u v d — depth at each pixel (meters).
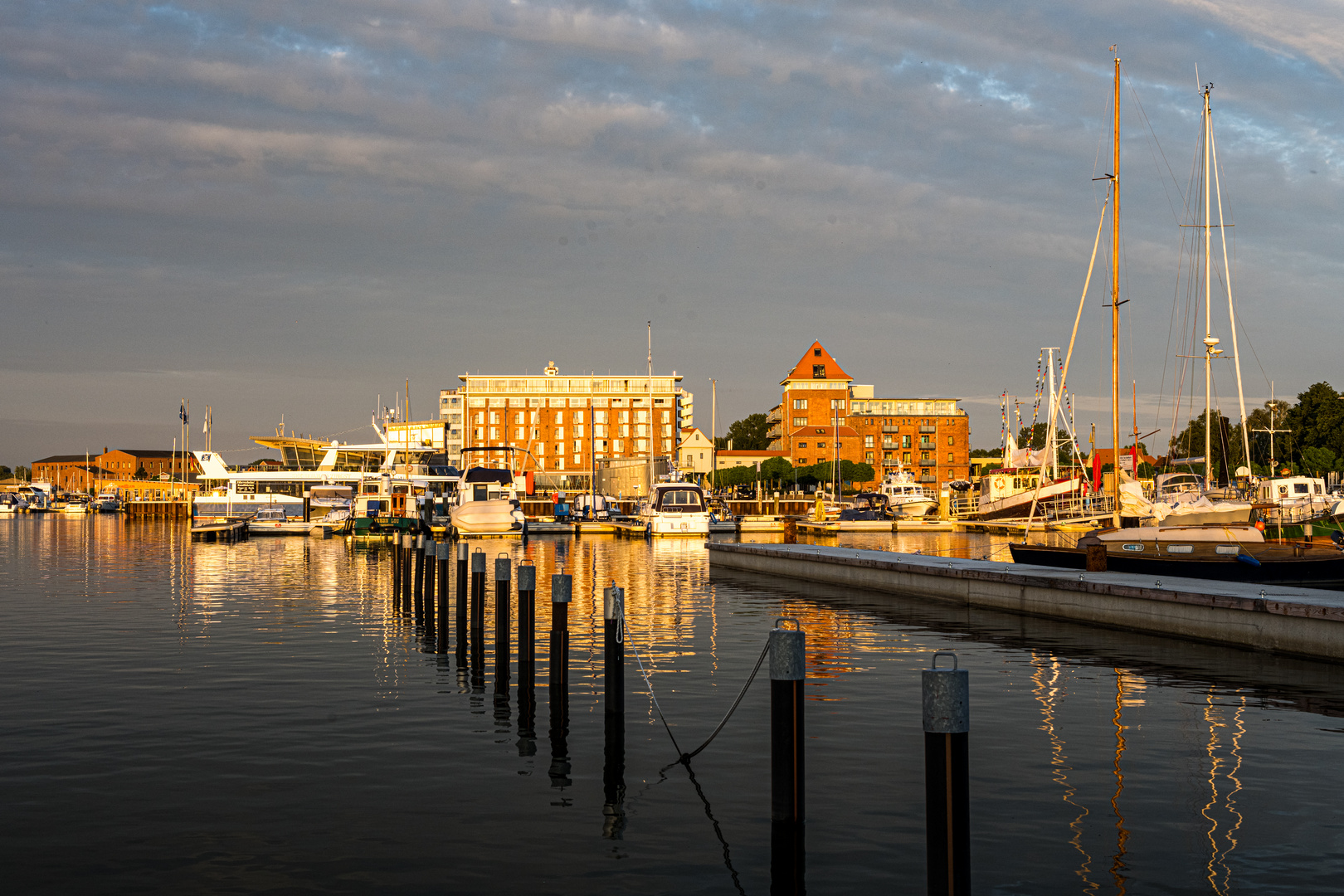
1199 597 20.70
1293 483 59.22
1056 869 8.83
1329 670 17.75
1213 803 10.57
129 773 11.73
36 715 14.61
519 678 14.84
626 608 27.91
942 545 66.19
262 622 24.91
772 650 8.94
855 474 157.88
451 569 41.03
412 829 9.93
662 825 9.99
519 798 10.84
